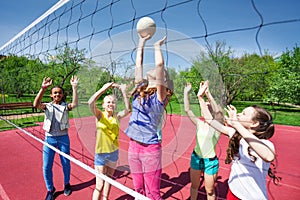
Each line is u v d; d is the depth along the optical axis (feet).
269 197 9.64
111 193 9.63
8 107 34.12
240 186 5.79
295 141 22.35
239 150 6.05
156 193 6.93
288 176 11.74
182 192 9.83
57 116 9.27
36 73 31.94
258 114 5.80
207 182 7.29
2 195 9.98
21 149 17.12
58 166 13.23
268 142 5.61
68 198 9.57
